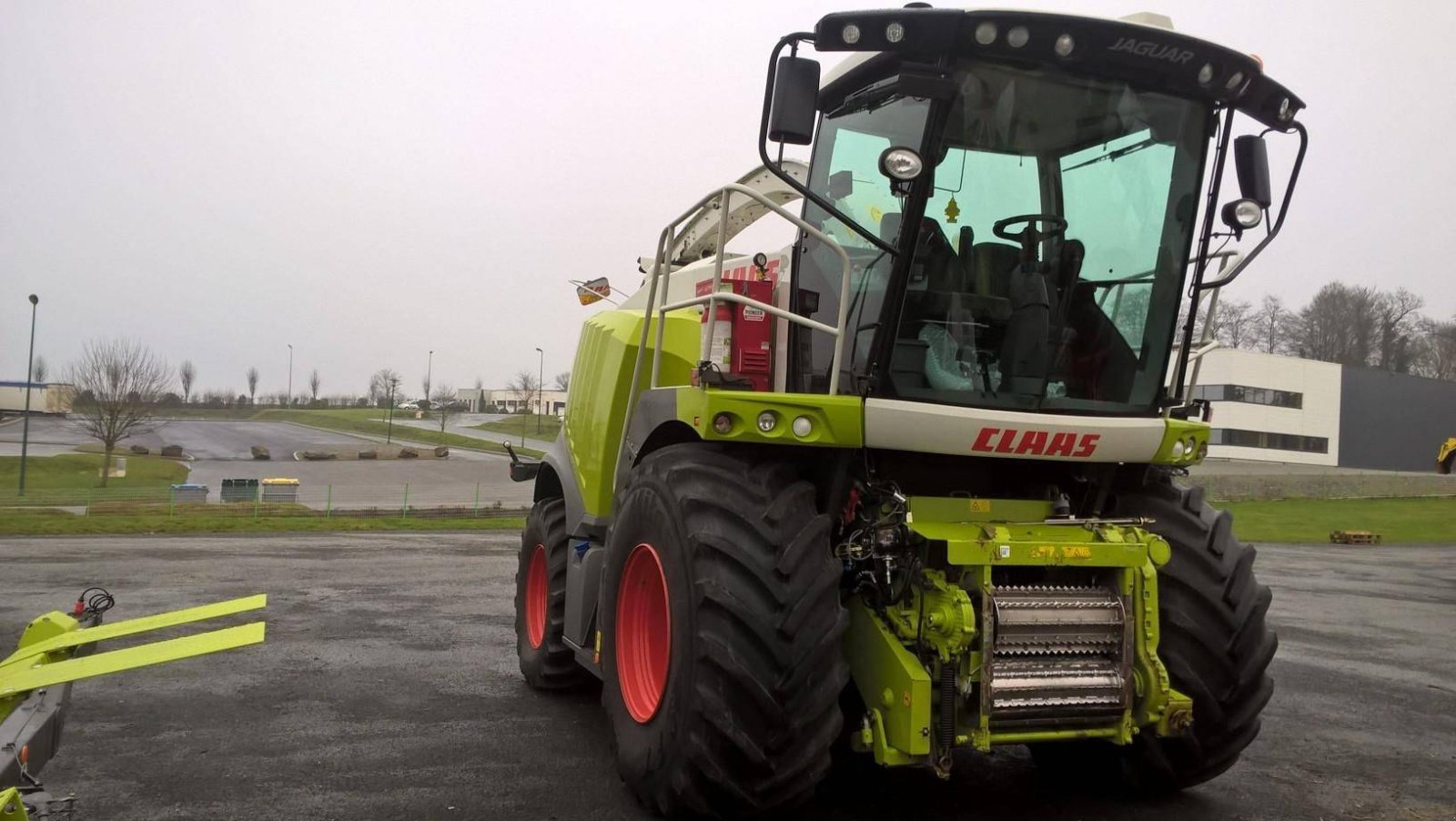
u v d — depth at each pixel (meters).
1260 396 57.38
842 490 4.05
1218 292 4.53
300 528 23.33
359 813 4.08
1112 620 3.92
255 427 88.56
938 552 3.82
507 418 108.06
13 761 2.56
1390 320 76.69
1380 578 16.69
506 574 13.34
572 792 4.38
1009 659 3.81
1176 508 4.43
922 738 3.54
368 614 9.44
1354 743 5.67
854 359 4.13
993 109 4.02
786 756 3.57
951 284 4.06
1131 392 4.40
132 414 48.28
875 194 4.12
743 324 4.65
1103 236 4.24
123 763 4.71
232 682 6.46
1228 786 4.74
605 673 4.53
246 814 4.04
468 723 5.55
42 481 45.88
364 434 81.12
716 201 6.09
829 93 4.47
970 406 4.08
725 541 3.70
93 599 3.65
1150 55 3.98
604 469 5.46
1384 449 61.84
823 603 3.64
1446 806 4.52
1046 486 4.35
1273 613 11.73
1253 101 4.22
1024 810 4.28
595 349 6.08
